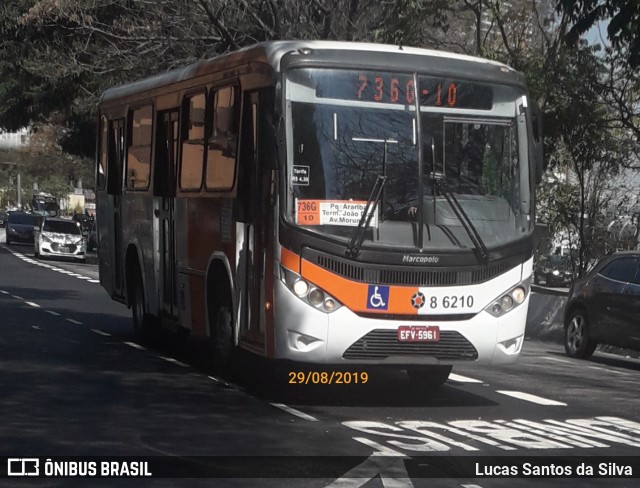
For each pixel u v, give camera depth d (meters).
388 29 22.91
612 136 23.12
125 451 8.80
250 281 11.56
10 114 39.47
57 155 69.25
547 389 13.48
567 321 18.42
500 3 23.30
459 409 11.50
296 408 11.12
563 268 29.83
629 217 24.52
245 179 11.51
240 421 10.30
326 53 11.11
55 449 8.83
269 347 11.01
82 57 33.88
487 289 11.20
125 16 31.42
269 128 10.82
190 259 13.63
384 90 11.18
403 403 11.77
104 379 12.73
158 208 15.05
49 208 93.12
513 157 11.57
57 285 30.92
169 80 14.66
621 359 18.91
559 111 22.20
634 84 22.08
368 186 10.97
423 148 11.20
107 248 18.09
